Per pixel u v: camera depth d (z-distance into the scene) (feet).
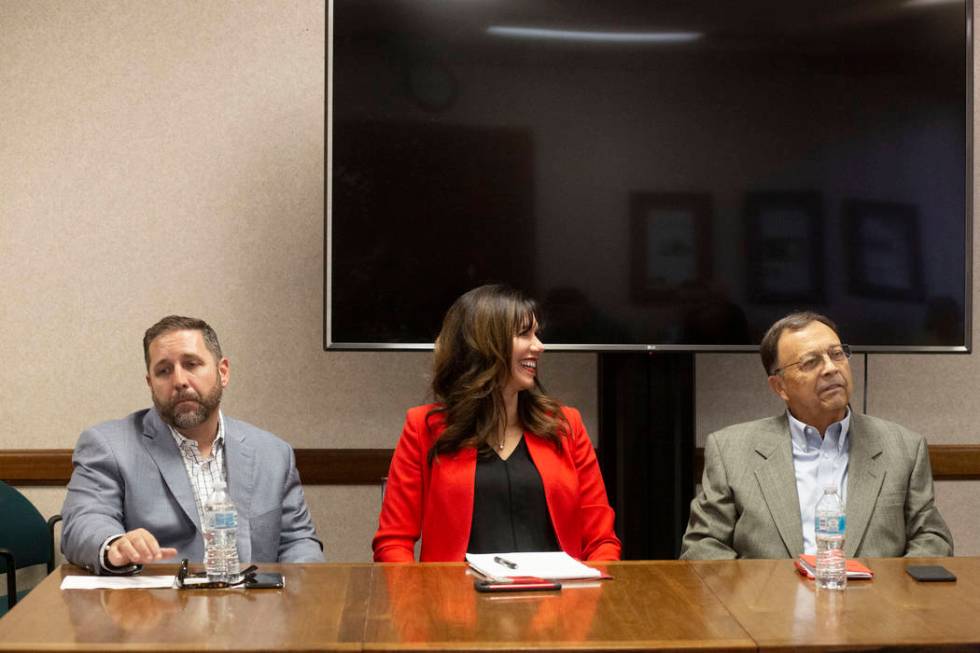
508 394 8.90
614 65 11.24
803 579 6.82
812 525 8.84
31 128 12.01
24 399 12.03
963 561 7.39
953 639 5.44
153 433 8.59
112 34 12.07
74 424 12.07
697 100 11.29
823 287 11.39
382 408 12.27
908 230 11.47
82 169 12.05
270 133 12.20
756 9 11.35
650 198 11.26
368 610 5.99
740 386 12.49
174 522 8.35
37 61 12.01
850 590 6.52
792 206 11.37
